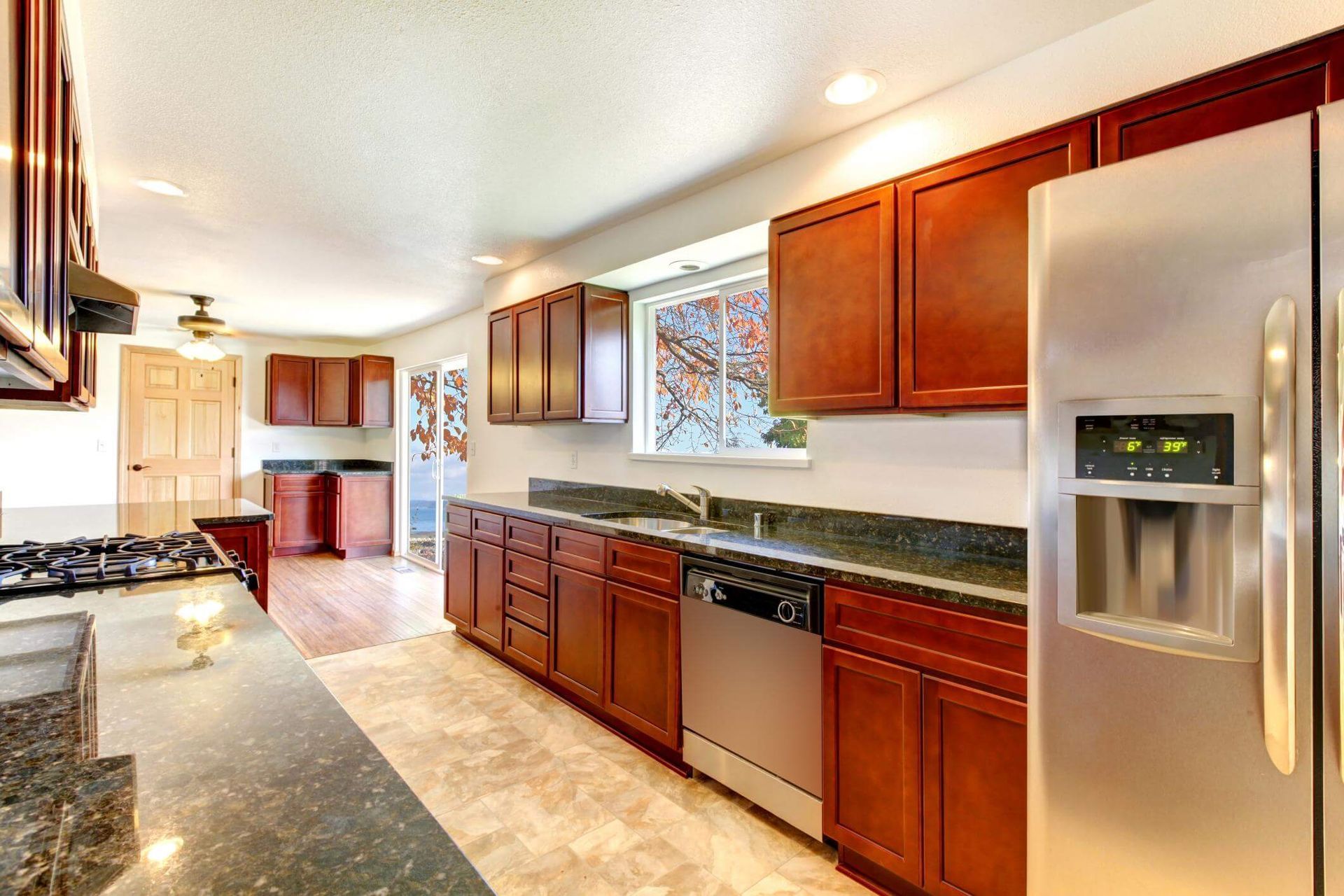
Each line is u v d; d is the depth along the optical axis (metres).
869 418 2.32
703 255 2.86
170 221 3.00
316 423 6.38
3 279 0.66
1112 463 1.12
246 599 1.42
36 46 0.86
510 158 2.36
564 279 3.43
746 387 2.97
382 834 0.58
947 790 1.55
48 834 0.56
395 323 5.59
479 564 3.53
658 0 1.54
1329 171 0.93
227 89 1.90
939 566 1.82
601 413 3.34
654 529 2.71
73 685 0.92
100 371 5.55
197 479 6.09
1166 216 1.07
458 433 5.56
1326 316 0.93
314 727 0.80
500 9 1.57
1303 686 0.96
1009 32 1.65
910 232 1.86
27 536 2.24
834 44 1.70
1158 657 1.09
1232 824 1.02
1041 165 1.62
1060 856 1.21
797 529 2.54
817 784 1.84
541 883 1.74
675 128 2.15
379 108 2.02
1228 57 1.46
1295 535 0.95
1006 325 1.67
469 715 2.77
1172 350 1.06
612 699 2.58
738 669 2.07
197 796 0.63
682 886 1.74
